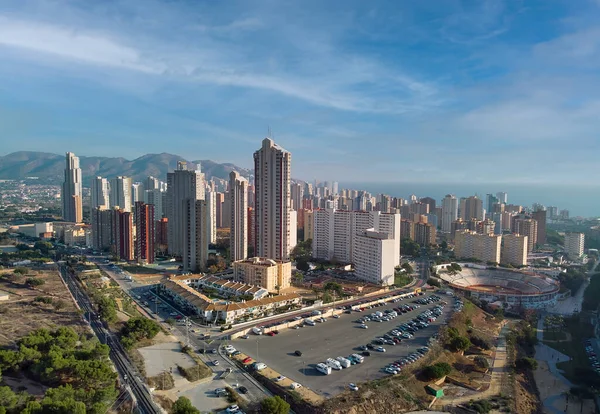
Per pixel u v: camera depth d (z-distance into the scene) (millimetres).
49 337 160750
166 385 142375
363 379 155000
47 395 115250
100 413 112938
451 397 159625
